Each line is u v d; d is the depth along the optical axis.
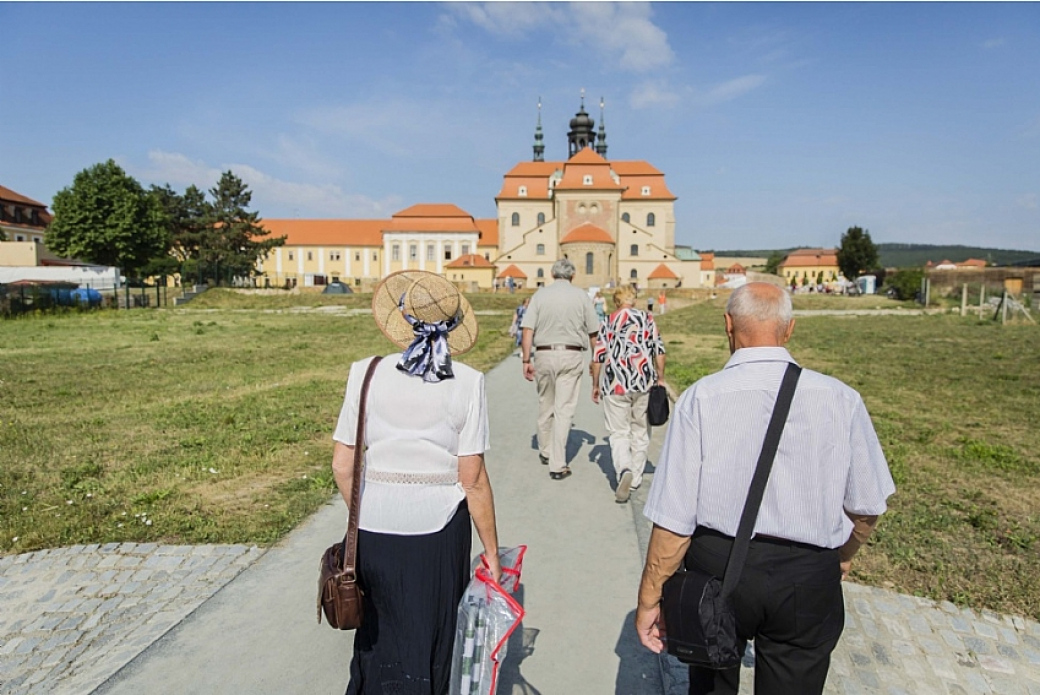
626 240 77.94
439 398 2.60
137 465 7.29
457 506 2.70
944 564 4.89
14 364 16.53
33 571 4.76
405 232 90.25
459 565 2.73
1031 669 3.70
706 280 111.19
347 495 2.69
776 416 2.16
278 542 5.16
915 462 7.58
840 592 2.27
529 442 8.12
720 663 2.16
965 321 34.53
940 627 4.09
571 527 5.38
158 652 3.62
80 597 4.38
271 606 4.12
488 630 2.66
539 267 77.75
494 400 11.12
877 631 4.04
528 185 83.75
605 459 7.39
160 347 21.12
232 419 9.57
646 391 5.82
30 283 44.22
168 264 75.00
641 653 3.64
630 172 84.94
